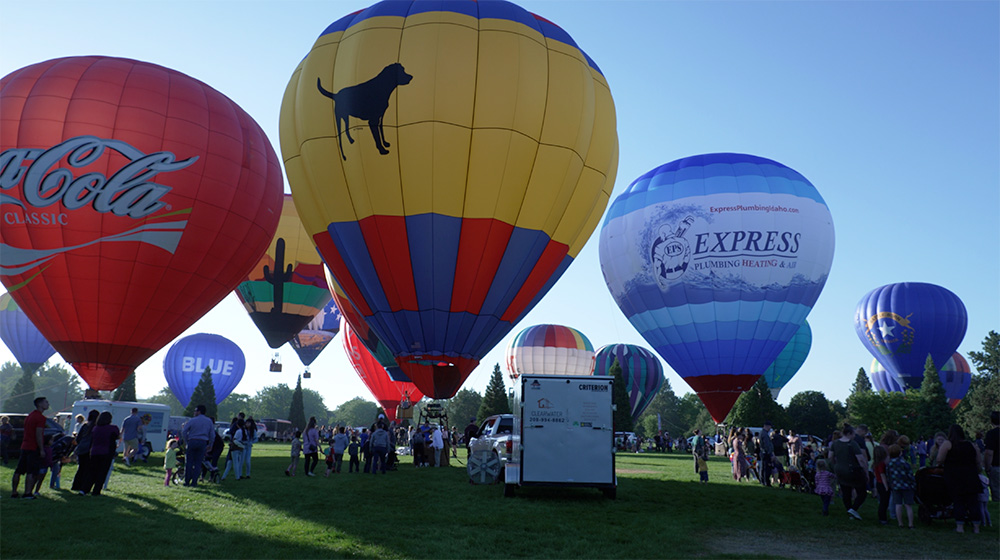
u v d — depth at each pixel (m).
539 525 10.09
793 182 27.17
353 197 17.05
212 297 21.58
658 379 60.72
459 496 13.40
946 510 11.23
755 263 26.08
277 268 34.00
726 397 26.92
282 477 16.56
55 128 18.66
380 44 16.84
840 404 90.19
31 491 11.39
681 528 10.21
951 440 10.57
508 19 17.34
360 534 9.05
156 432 27.86
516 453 13.71
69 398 145.38
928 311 51.66
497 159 16.45
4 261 18.62
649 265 27.53
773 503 13.68
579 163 17.61
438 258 16.73
